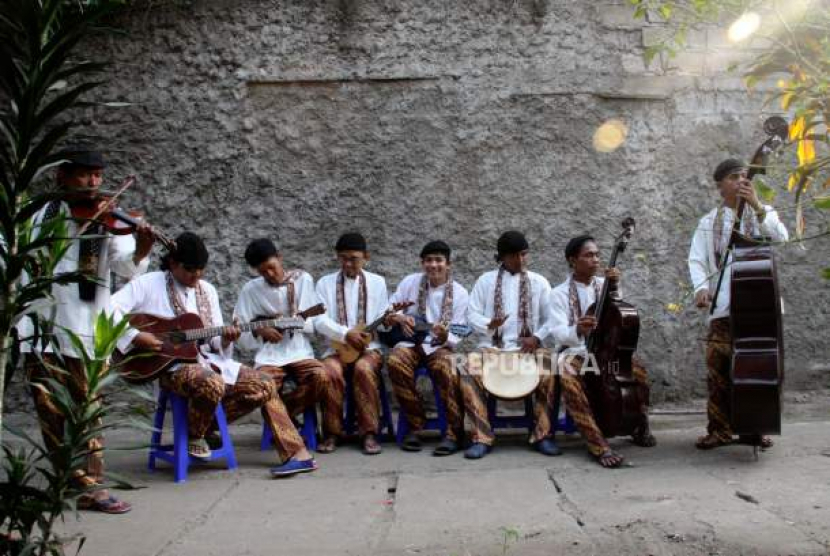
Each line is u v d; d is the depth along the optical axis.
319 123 6.32
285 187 6.30
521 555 3.31
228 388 4.94
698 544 3.36
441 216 6.32
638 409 4.82
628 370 4.88
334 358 5.50
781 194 6.38
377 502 4.11
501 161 6.34
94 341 2.87
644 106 6.45
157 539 3.60
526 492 4.20
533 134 6.36
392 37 6.34
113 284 6.07
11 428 2.70
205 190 6.28
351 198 6.31
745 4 2.77
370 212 6.32
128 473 4.86
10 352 2.80
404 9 6.35
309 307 5.57
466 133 6.34
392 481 4.56
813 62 2.80
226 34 6.30
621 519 3.69
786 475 4.32
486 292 5.69
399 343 5.59
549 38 6.39
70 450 2.70
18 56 2.63
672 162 6.45
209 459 4.83
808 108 2.78
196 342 4.88
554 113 6.37
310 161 6.31
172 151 6.27
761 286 4.46
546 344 6.27
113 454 5.36
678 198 6.45
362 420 5.32
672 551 3.30
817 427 5.47
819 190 6.35
